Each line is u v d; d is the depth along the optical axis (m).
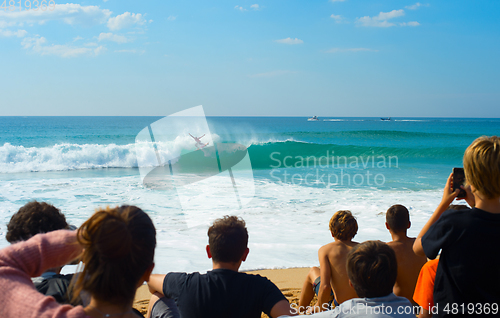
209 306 1.91
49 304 0.83
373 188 10.45
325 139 33.22
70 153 15.19
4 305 0.81
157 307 2.13
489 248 1.53
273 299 1.91
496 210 1.57
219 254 2.02
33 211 1.67
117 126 53.81
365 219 7.02
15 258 0.89
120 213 1.00
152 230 1.04
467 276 1.56
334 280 2.93
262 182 11.44
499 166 1.48
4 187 9.94
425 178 12.48
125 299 0.97
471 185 1.61
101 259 0.92
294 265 4.78
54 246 0.94
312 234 6.10
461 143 30.02
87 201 8.11
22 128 48.72
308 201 8.60
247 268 4.66
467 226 1.56
